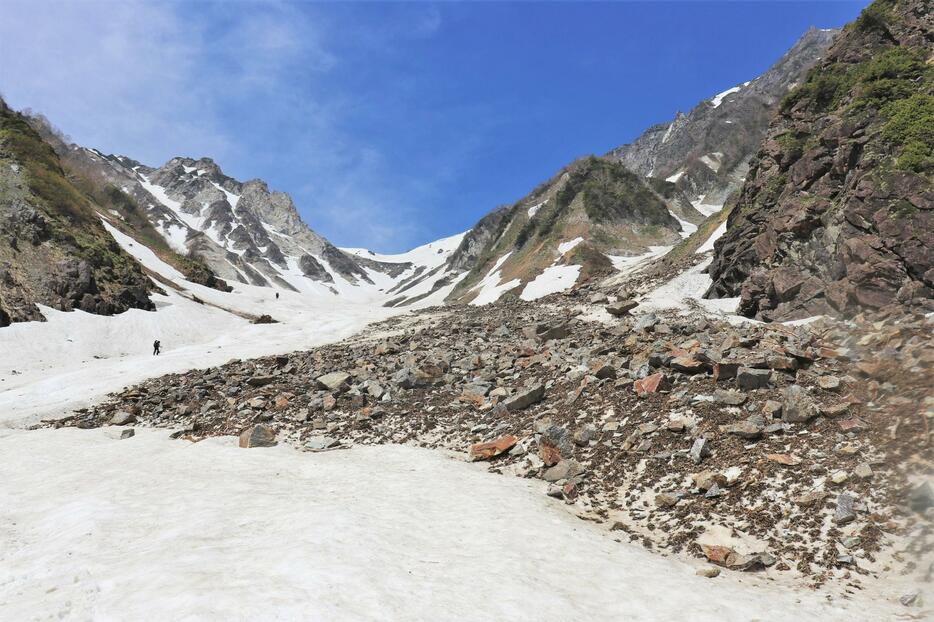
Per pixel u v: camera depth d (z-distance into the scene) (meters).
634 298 43.91
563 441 19.86
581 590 10.89
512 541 13.17
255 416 27.66
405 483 17.91
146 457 22.77
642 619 9.86
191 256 173.62
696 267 49.59
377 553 11.90
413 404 27.45
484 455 20.75
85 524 14.80
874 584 10.98
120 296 64.81
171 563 11.51
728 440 17.17
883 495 12.95
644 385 21.53
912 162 28.72
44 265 61.53
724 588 11.30
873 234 28.27
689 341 25.92
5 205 65.19
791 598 10.89
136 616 9.29
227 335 64.56
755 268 37.31
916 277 25.70
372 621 9.13
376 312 79.31
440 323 54.41
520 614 9.75
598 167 117.56
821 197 33.19
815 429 16.36
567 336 35.50
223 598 9.65
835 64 41.25
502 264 112.81
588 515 15.73
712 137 182.38
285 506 15.55
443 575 11.18
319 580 10.39
